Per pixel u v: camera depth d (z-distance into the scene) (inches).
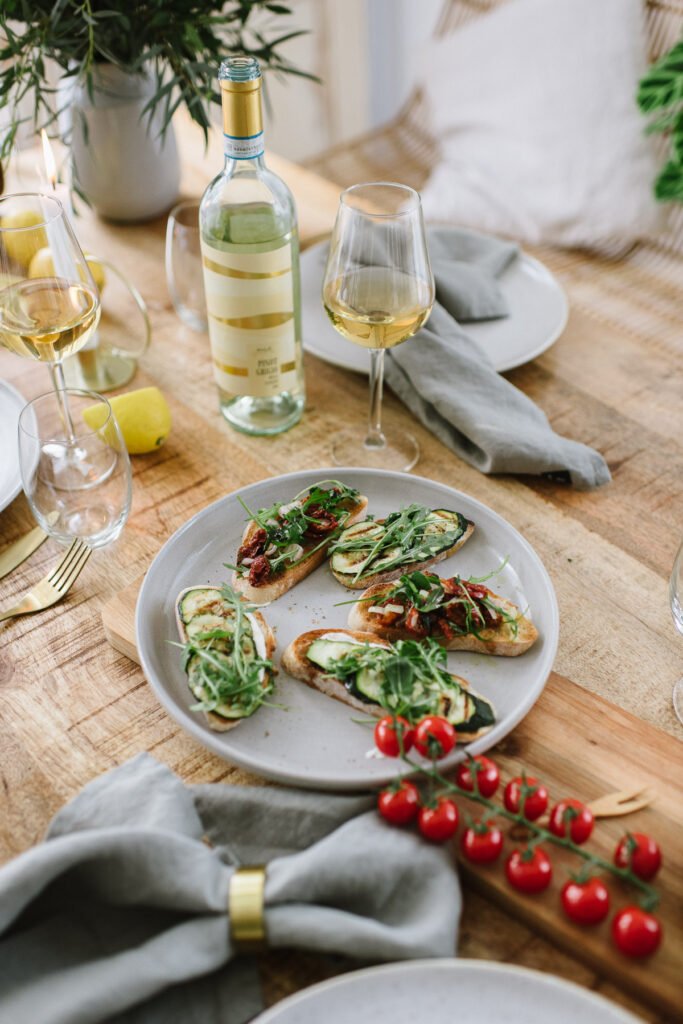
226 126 33.3
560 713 29.9
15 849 27.8
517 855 26.0
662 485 37.5
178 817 27.3
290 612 32.2
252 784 29.0
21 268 34.5
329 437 39.5
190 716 29.4
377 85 94.9
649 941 24.7
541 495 37.1
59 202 35.5
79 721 30.5
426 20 86.3
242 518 35.0
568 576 34.1
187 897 25.4
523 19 61.9
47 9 41.4
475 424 37.4
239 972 25.6
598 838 27.3
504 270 46.7
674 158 50.0
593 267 54.3
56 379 36.6
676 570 29.9
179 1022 25.0
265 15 79.5
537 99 61.3
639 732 29.5
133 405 37.7
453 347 40.1
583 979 25.5
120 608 32.3
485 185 64.0
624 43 57.9
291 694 30.0
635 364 43.1
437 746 26.7
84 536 34.7
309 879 25.6
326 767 28.3
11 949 25.5
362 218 33.4
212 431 39.8
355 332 34.5
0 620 33.1
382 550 33.2
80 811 27.5
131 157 47.6
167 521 36.2
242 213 34.8
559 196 60.1
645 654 31.8
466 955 25.9
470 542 34.1
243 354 36.9
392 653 29.7
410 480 35.3
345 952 24.9
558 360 43.3
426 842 26.7
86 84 44.1
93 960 25.6
